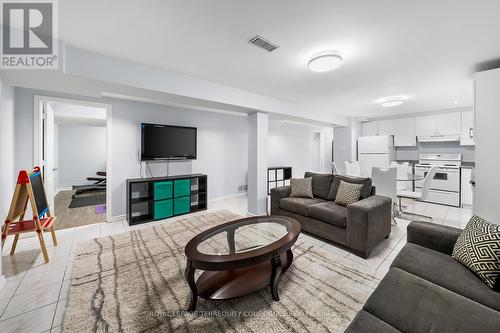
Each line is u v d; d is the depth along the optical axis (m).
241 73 2.89
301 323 1.50
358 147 6.24
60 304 1.68
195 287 1.61
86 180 7.23
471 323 0.95
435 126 5.16
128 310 1.61
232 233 2.23
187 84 2.95
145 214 4.06
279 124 6.70
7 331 1.43
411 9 1.59
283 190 3.58
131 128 3.95
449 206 4.68
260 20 1.74
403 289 1.19
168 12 1.64
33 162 3.02
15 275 2.06
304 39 2.03
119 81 2.43
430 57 2.38
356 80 3.14
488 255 1.27
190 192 4.27
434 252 1.62
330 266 2.22
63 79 2.29
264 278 1.86
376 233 2.52
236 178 5.77
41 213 2.58
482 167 2.45
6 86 2.48
